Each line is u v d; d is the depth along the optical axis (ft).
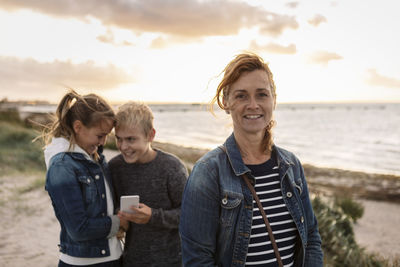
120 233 6.63
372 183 46.29
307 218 5.13
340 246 15.60
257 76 4.62
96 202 6.34
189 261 4.42
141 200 6.95
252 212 4.50
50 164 6.13
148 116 6.71
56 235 16.21
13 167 30.22
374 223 28.32
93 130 6.29
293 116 368.68
